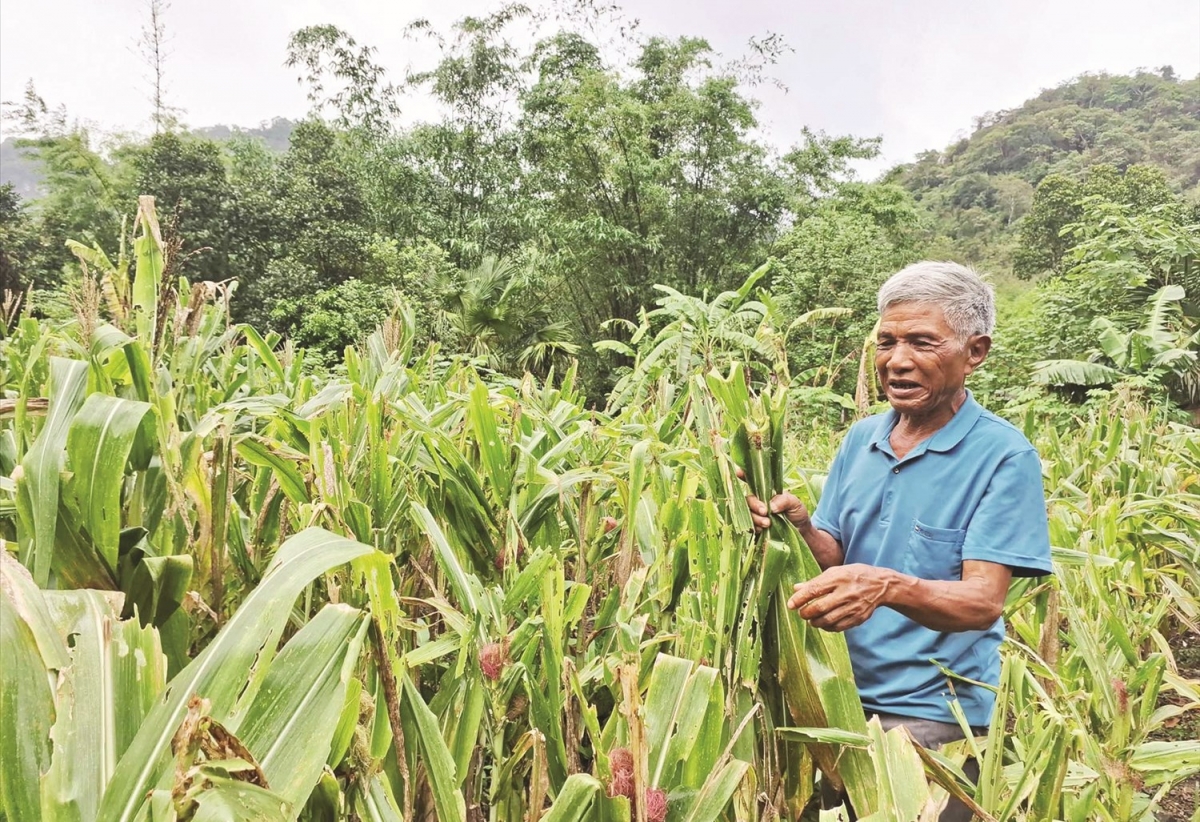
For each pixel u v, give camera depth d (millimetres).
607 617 1734
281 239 18422
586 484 2045
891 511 1632
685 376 3014
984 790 1315
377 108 22656
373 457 1649
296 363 2729
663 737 1142
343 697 815
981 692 1616
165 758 729
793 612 1429
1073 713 1667
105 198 21797
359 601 1389
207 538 1338
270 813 683
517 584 1362
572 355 15398
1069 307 10039
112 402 1132
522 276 15812
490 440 1819
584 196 19062
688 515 1693
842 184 20562
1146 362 8141
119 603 829
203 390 1811
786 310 13344
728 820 1327
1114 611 2354
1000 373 10547
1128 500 3119
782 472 1528
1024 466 1504
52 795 673
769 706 1509
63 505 1097
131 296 1570
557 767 1253
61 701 712
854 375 11836
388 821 955
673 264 18734
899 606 1369
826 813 1082
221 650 801
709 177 19297
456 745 1164
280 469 1544
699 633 1377
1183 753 1629
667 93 19141
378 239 17391
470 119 21828
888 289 1603
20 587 732
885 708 1623
